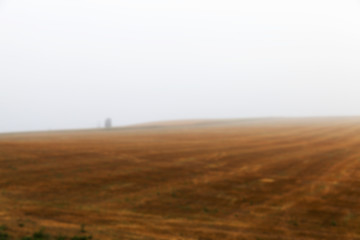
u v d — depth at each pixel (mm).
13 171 22391
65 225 12703
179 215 14812
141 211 15266
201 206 16219
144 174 23109
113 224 13250
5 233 10781
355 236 12484
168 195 18062
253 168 25891
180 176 22797
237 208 15945
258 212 15336
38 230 11562
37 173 22188
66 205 15828
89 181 20703
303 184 20719
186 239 11758
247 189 19500
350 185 20328
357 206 16156
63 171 23125
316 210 15602
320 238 12258
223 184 20641
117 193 18250
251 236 12320
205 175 23203
